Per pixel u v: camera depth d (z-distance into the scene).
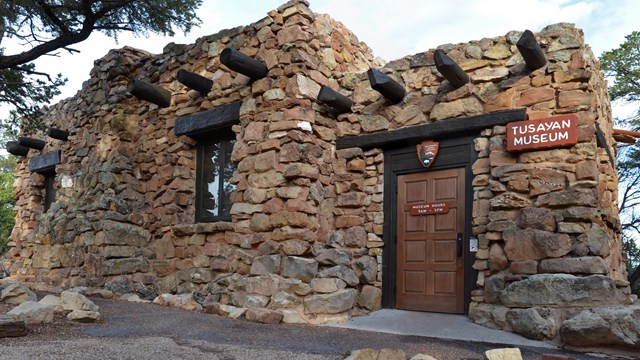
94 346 3.93
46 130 10.11
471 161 6.23
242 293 6.32
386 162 6.95
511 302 5.28
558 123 5.52
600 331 4.51
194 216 8.03
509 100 5.95
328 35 7.37
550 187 5.46
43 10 7.59
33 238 10.42
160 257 8.07
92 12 7.72
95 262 8.23
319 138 6.97
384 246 6.79
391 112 6.89
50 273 9.45
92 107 9.56
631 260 16.00
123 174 8.64
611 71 14.71
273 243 6.41
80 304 5.47
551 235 5.31
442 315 6.11
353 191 7.01
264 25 7.10
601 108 6.87
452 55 6.48
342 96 7.05
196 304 6.73
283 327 5.41
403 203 6.75
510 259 5.52
